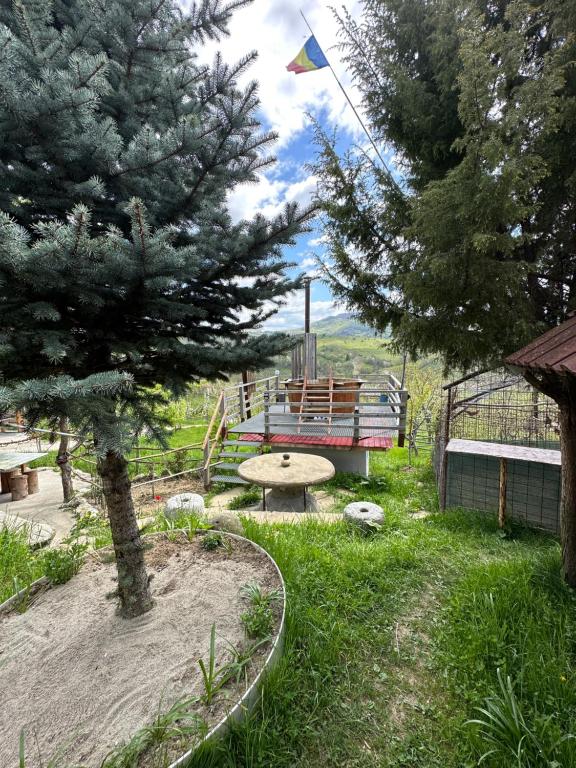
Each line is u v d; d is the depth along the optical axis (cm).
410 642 219
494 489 424
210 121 191
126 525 214
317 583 262
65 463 575
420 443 974
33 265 133
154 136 173
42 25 179
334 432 740
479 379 489
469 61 243
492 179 244
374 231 379
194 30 244
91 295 156
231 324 246
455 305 311
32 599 235
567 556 253
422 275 310
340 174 364
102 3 197
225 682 168
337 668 197
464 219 269
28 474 625
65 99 142
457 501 453
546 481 383
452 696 183
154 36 209
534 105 237
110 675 175
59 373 174
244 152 207
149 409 204
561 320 336
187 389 225
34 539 392
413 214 296
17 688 168
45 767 135
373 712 175
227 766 142
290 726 163
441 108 323
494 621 216
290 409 895
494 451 396
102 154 164
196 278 210
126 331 202
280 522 400
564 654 193
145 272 159
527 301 313
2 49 131
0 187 162
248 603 220
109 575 260
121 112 207
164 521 383
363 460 684
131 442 162
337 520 407
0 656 188
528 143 274
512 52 238
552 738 150
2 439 958
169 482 746
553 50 263
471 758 153
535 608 229
